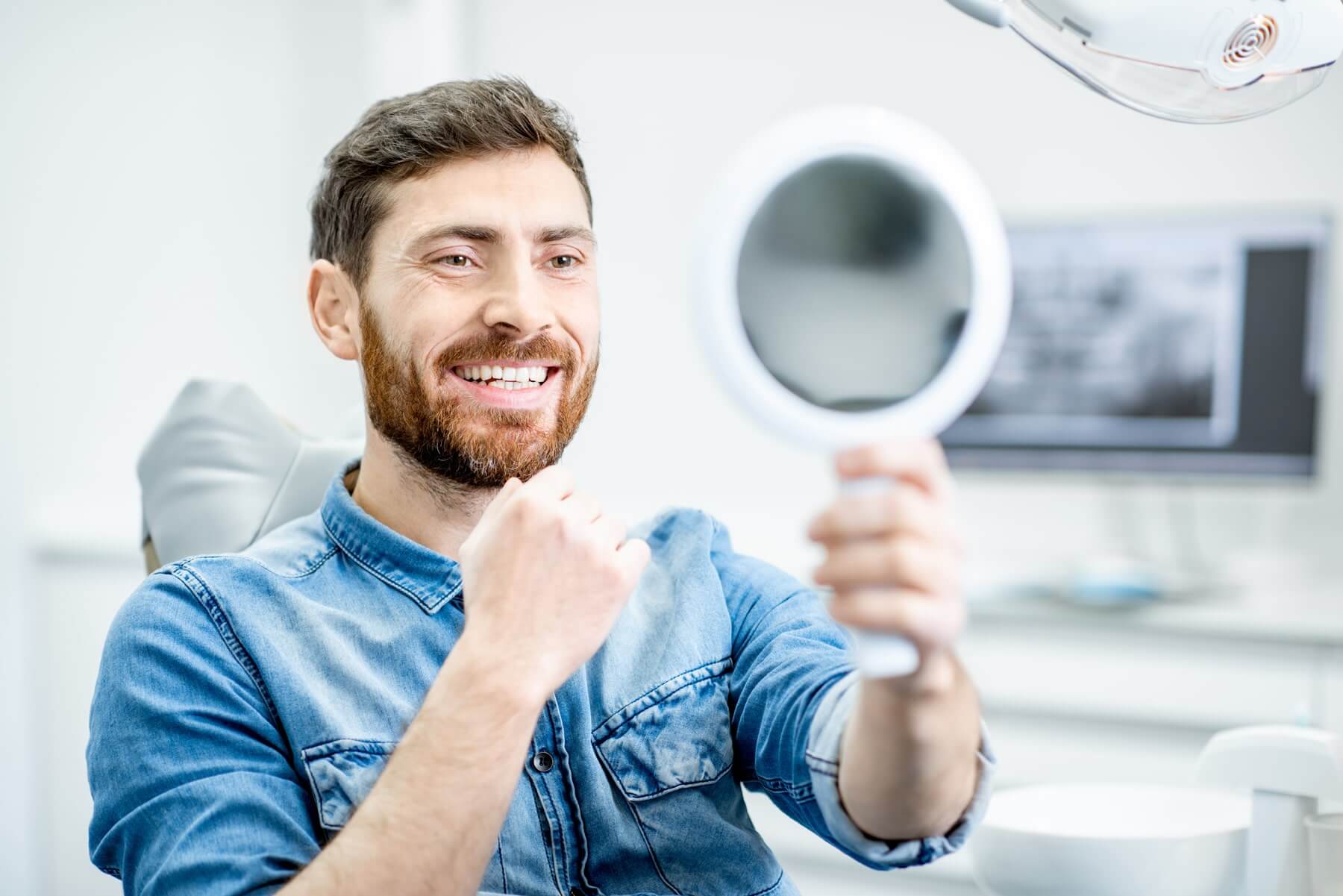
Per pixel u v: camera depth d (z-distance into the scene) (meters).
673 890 0.93
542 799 0.92
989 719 2.05
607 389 2.77
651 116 2.74
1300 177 2.34
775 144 0.54
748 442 2.68
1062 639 2.01
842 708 0.76
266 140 2.84
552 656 0.77
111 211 2.84
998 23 0.79
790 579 1.08
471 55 2.86
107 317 2.84
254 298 2.86
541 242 0.96
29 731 2.60
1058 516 2.51
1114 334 2.32
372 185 0.96
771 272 0.54
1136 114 2.42
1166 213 2.29
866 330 0.54
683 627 1.01
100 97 2.82
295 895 0.71
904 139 0.54
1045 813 0.87
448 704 0.75
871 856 0.72
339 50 2.80
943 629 0.52
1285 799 0.80
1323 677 1.88
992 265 0.55
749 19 2.66
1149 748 1.97
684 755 0.96
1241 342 2.26
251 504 1.17
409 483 0.98
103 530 2.67
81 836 2.60
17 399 2.63
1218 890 0.80
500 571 0.78
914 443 0.52
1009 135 2.50
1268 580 2.26
